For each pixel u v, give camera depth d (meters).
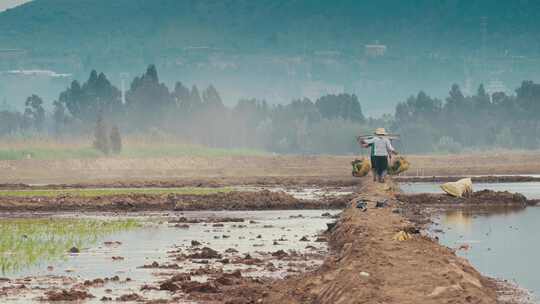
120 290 31.61
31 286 32.56
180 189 84.38
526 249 39.94
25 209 65.44
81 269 36.34
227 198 66.75
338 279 26.70
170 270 35.84
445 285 25.39
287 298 27.61
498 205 63.12
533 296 28.84
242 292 30.02
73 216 60.38
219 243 44.03
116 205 66.19
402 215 47.66
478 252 39.12
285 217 57.75
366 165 76.88
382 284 25.56
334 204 65.19
